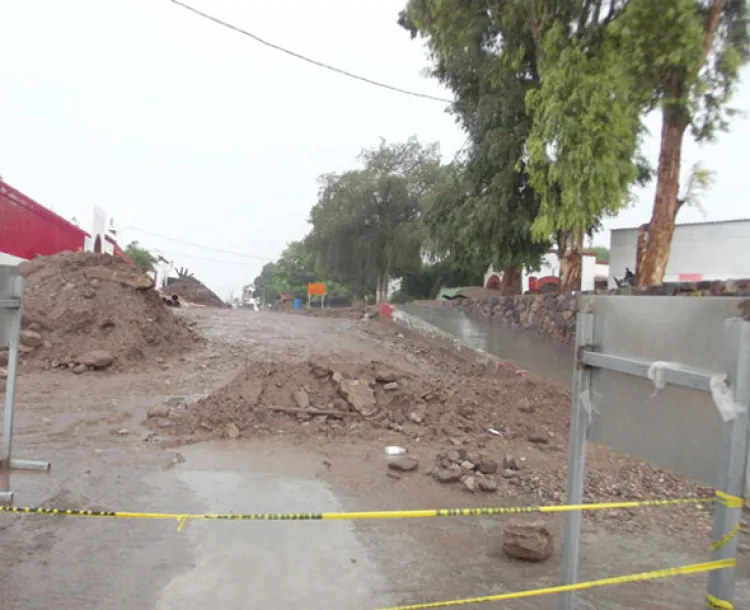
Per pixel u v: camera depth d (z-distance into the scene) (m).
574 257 15.71
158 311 13.11
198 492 5.09
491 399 8.27
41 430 6.56
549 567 4.14
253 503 4.93
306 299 69.56
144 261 49.00
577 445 2.90
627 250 24.19
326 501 5.07
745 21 12.39
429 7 15.66
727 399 2.19
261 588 3.62
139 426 6.94
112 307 11.74
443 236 20.91
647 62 11.70
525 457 6.60
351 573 3.87
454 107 19.92
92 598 3.39
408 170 38.16
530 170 14.16
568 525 2.91
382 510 4.98
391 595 3.63
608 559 4.36
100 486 5.03
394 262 37.78
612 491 5.80
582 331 2.90
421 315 18.00
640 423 2.60
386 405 7.78
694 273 21.91
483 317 18.05
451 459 6.14
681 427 2.41
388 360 12.26
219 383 9.32
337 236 38.09
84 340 10.74
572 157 12.41
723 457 2.23
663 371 2.42
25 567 3.67
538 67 13.85
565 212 13.20
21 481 5.01
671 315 2.45
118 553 3.92
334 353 12.62
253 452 6.30
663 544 4.71
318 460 6.16
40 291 11.95
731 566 2.24
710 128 12.79
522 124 17.22
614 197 12.83
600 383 2.85
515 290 21.72
